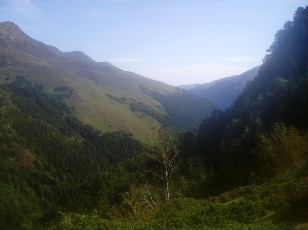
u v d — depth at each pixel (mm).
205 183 62844
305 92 65875
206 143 101125
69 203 118562
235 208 20828
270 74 109250
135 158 120188
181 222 20094
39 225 134000
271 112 76000
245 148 67562
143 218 23094
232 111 106938
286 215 18203
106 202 66000
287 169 31453
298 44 109562
